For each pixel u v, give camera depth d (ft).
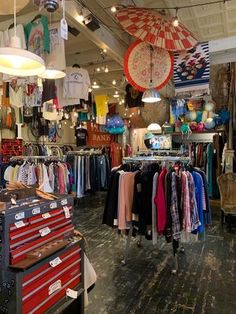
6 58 5.53
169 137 25.35
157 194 10.19
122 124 28.19
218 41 14.74
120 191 10.86
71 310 6.68
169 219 10.07
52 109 15.44
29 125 23.18
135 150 29.27
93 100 21.22
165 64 13.25
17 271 4.95
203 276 10.32
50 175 16.07
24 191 6.21
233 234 15.49
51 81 12.61
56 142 28.89
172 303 8.54
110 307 8.34
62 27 6.77
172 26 11.87
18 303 4.88
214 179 22.79
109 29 14.17
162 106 26.30
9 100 12.87
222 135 22.68
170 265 11.31
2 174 15.69
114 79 25.22
